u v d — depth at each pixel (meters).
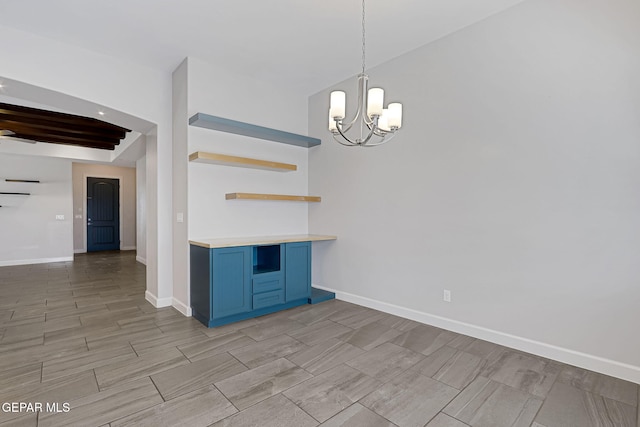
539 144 2.57
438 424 1.78
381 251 3.70
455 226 3.06
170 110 3.87
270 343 2.82
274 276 3.63
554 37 2.49
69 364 2.42
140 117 3.66
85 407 1.89
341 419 1.81
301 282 3.91
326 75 3.98
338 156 4.20
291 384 2.16
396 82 3.53
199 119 3.31
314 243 4.56
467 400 2.00
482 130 2.88
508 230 2.74
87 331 3.07
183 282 3.63
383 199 3.67
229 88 3.83
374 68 3.74
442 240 3.16
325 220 4.38
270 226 4.25
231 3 2.59
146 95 3.70
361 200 3.91
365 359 2.53
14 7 2.60
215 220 3.74
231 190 3.88
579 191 2.39
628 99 2.20
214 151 3.72
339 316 3.54
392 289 3.59
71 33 3.01
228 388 2.10
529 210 2.63
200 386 2.13
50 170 7.29
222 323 3.28
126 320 3.38
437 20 2.87
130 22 2.84
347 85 4.07
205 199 3.66
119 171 9.41
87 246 8.94
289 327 3.21
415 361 2.50
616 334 2.26
